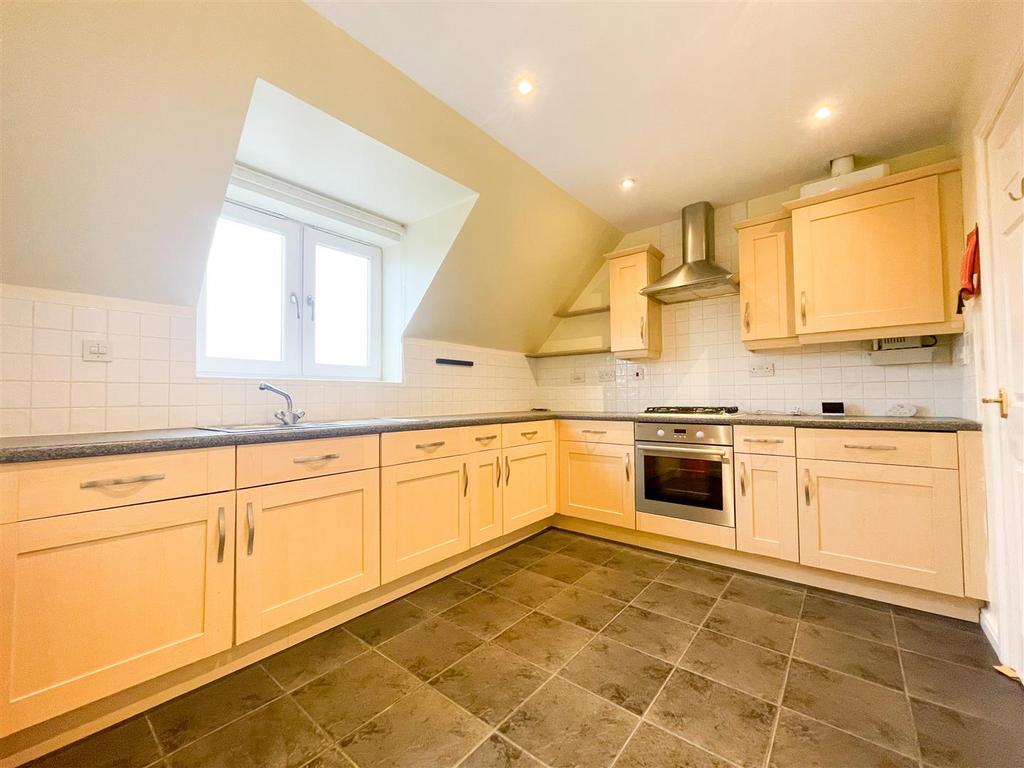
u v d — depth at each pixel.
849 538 2.10
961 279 1.89
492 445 2.62
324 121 1.82
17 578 1.13
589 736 1.26
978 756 1.17
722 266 3.07
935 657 1.62
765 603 2.08
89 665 1.22
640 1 1.47
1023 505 1.42
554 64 1.75
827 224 2.37
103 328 1.74
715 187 2.81
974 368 1.92
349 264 2.83
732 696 1.42
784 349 2.87
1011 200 1.46
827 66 1.78
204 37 1.40
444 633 1.83
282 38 1.50
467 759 1.18
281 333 2.44
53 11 1.20
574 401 3.89
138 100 1.44
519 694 1.44
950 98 1.97
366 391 2.70
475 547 2.63
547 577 2.40
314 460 1.75
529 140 2.27
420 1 1.45
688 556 2.70
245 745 1.23
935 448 1.90
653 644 1.73
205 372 2.14
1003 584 1.58
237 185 2.11
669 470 2.69
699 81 1.85
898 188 2.19
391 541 2.03
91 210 1.57
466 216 2.58
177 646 1.38
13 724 1.11
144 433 1.65
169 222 1.74
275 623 1.61
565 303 3.81
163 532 1.36
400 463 2.08
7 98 1.28
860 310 2.27
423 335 3.08
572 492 3.10
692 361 3.25
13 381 1.55
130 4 1.27
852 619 1.92
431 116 1.99
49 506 1.17
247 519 1.54
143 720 1.33
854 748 1.20
